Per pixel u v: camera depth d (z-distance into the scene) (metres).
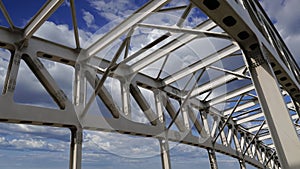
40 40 8.09
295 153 4.05
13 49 7.46
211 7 3.89
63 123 7.53
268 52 5.66
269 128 4.44
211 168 13.38
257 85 4.78
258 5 8.38
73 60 8.52
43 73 7.61
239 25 4.36
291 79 7.63
